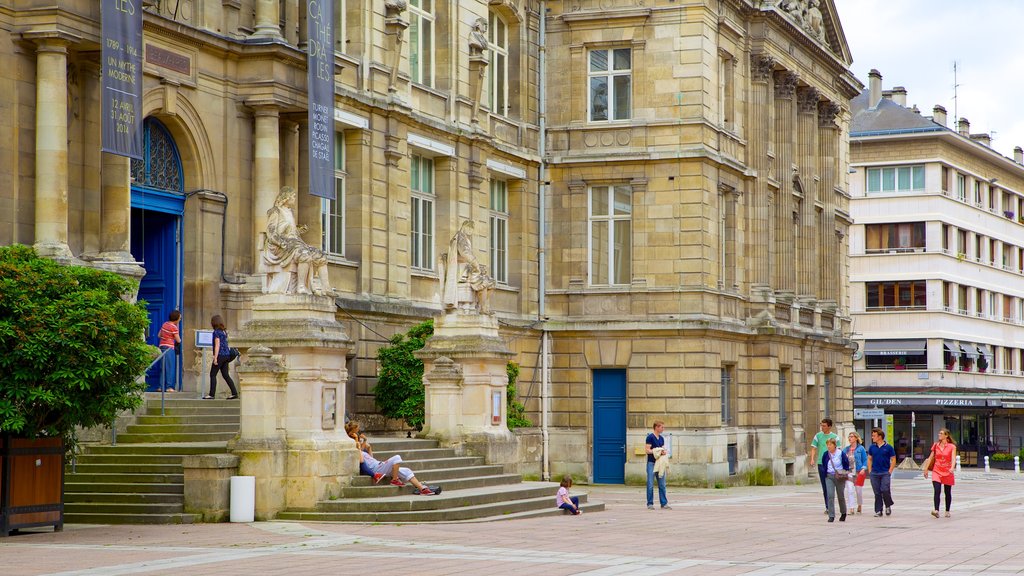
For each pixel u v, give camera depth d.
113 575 19.27
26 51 29.61
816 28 59.88
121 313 25.20
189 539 24.42
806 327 58.56
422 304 43.31
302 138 37.75
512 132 48.38
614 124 48.88
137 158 30.22
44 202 29.47
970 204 95.56
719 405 49.06
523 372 48.34
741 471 51.41
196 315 34.38
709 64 48.69
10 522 24.67
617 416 48.88
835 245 64.44
